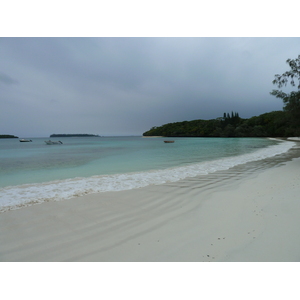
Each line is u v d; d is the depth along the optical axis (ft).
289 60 34.47
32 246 8.94
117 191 17.56
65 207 13.71
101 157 51.49
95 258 8.00
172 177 23.27
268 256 7.63
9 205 14.17
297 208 12.14
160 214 12.29
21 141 265.95
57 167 34.88
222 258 7.68
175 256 7.92
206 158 44.47
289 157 41.37
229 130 278.05
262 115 296.71
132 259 7.84
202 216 11.73
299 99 34.55
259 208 12.53
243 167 29.50
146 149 79.56
